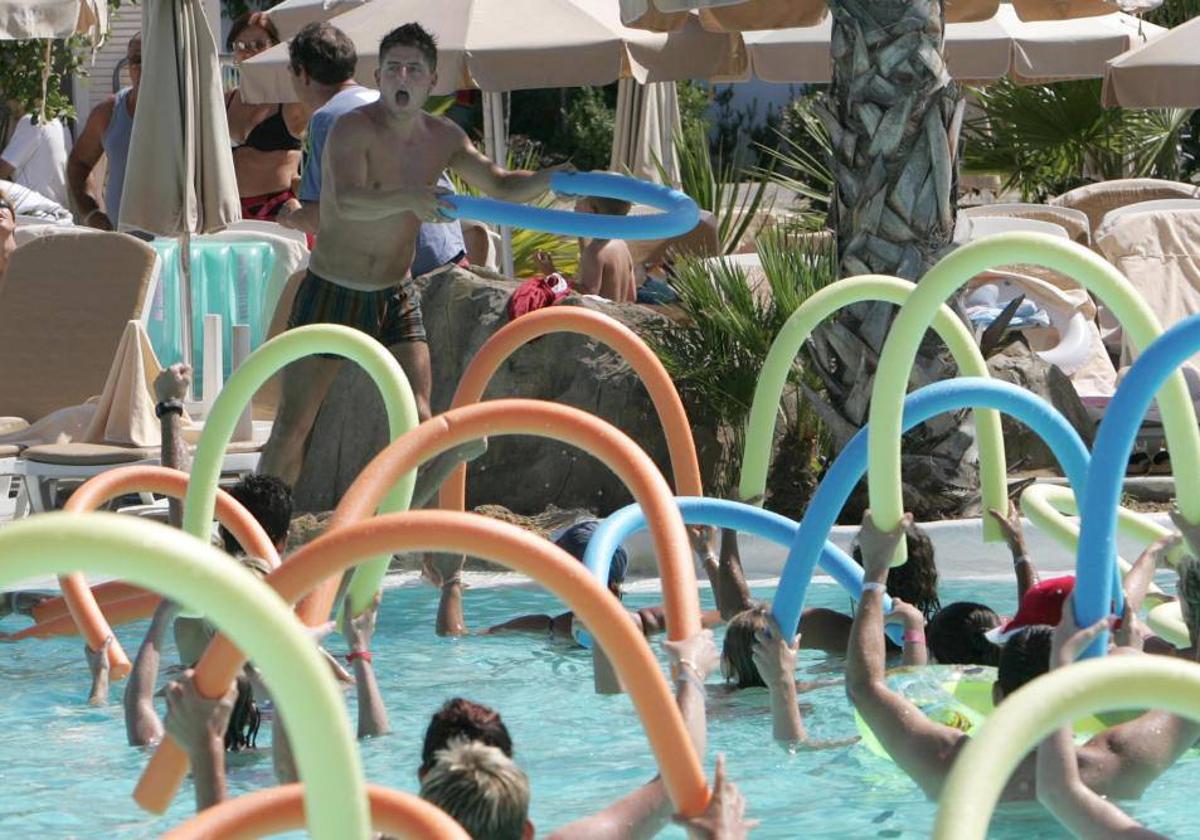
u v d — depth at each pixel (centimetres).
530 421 736
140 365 1566
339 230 1309
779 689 891
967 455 1530
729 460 1590
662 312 1736
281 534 1048
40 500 1580
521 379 1628
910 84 1499
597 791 822
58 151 2645
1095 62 2216
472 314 1664
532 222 1191
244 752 889
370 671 931
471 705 640
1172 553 1014
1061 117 2939
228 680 532
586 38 1953
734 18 1892
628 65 1958
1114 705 400
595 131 4256
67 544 367
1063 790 551
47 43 2536
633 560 1476
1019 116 2972
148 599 1160
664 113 2539
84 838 755
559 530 1386
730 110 4416
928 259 1515
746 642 999
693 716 625
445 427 741
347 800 378
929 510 1516
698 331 1641
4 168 2570
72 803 808
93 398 1672
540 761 881
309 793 379
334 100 1484
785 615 920
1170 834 718
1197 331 689
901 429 848
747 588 1119
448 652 1159
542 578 534
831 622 1130
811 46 2198
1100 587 705
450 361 1667
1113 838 539
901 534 800
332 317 1334
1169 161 3027
